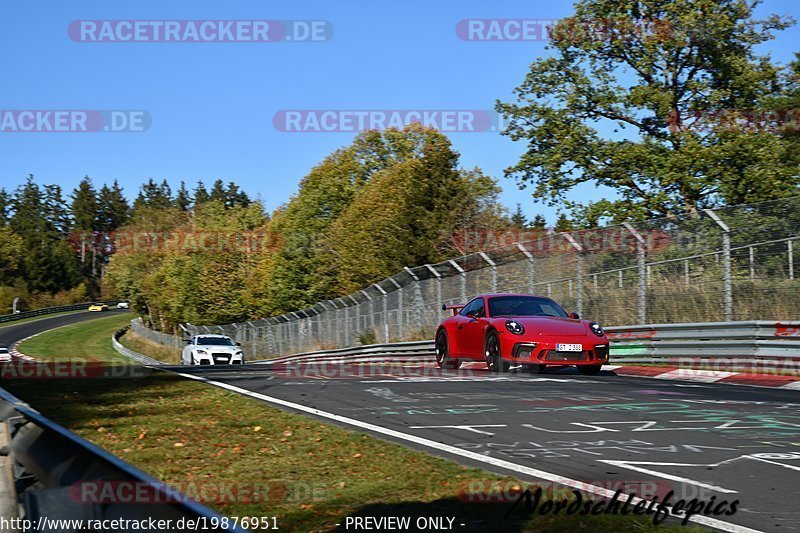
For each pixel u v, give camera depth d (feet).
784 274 72.13
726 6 144.56
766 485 26.43
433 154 217.97
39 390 55.11
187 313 357.41
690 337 76.43
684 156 131.75
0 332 437.99
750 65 146.10
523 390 54.70
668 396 50.57
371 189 240.32
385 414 43.52
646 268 86.94
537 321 69.41
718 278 78.74
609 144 144.05
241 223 407.85
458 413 43.62
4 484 19.20
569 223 148.66
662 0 146.00
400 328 135.03
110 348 374.22
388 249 213.25
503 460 30.66
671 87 146.30
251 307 337.52
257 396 52.65
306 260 279.90
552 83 153.89
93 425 40.11
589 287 94.27
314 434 36.58
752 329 69.87
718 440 34.65
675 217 84.74
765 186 127.03
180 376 66.03
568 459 30.78
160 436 36.96
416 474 28.14
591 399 49.24
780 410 43.75
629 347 83.71
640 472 28.43
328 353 161.58
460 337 76.89
